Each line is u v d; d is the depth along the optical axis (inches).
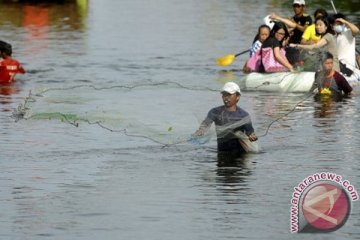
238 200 1099.9
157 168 1230.3
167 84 1681.8
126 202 1090.1
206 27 2903.5
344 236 990.4
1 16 3181.6
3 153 1299.2
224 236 984.3
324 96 1750.7
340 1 3651.6
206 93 1589.6
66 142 1358.3
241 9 3449.8
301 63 1865.2
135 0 3848.4
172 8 3513.8
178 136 1331.2
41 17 3169.3
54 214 1049.5
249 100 1696.6
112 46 2458.2
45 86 1824.6
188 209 1067.9
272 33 1895.9
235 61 2222.0
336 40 1908.2
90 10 3430.1
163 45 2487.7
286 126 1470.2
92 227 1010.7
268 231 1000.2
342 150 1320.1
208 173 1205.7
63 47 2423.7
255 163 1252.5
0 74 1879.9
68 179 1179.9
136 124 1374.3
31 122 1483.8
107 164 1246.3
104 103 1486.2
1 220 1029.2
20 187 1146.0
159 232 995.3
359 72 1892.2
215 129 1306.6
